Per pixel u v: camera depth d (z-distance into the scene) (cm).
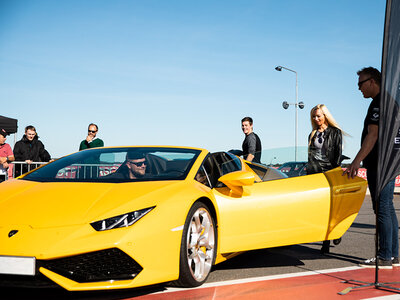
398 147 324
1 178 699
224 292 302
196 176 354
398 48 314
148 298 285
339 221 384
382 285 317
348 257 442
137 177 349
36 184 333
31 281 261
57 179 347
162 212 287
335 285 325
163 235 281
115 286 262
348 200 390
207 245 329
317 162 411
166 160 372
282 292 303
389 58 312
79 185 322
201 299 285
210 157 394
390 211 394
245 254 455
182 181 334
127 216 275
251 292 303
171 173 352
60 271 259
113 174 359
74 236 258
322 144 413
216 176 380
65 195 300
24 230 263
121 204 283
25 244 255
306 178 388
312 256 446
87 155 389
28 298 285
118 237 262
